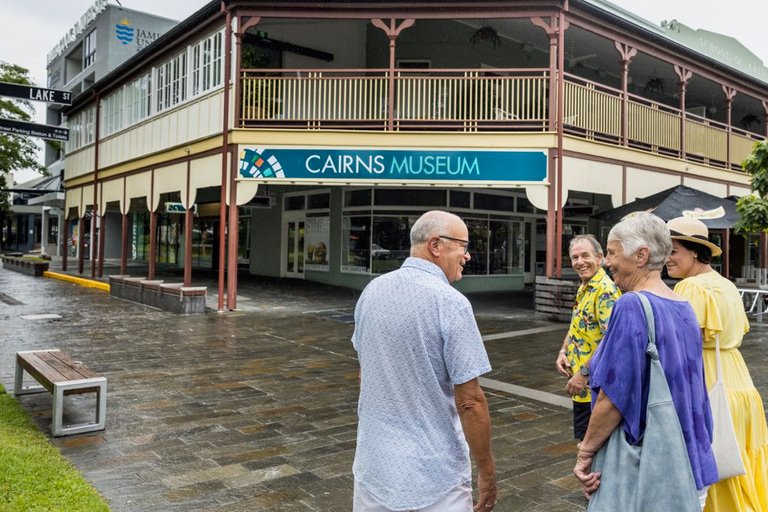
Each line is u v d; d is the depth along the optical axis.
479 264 18.23
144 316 12.41
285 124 14.73
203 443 4.88
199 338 9.94
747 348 9.74
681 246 3.10
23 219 52.84
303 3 12.72
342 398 6.34
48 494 3.59
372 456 2.22
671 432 2.18
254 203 19.05
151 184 17.14
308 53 16.53
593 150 13.36
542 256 20.06
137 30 34.25
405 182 12.70
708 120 17.00
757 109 22.89
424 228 2.38
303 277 19.95
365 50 17.70
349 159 12.76
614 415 2.24
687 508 2.14
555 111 12.66
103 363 7.89
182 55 15.72
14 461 4.06
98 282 19.09
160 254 32.25
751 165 12.04
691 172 16.08
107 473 4.21
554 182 12.54
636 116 14.86
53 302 14.76
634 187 14.48
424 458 2.16
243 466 4.39
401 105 16.84
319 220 19.30
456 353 2.16
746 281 16.62
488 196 18.31
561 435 5.24
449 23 16.64
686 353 2.33
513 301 16.03
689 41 20.73
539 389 6.89
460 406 2.19
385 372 2.22
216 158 13.84
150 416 5.60
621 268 2.53
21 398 6.16
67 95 7.31
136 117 18.41
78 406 5.86
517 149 12.58
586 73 19.27
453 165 12.63
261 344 9.51
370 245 17.34
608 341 2.28
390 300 2.26
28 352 6.34
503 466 4.52
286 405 6.05
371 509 2.21
